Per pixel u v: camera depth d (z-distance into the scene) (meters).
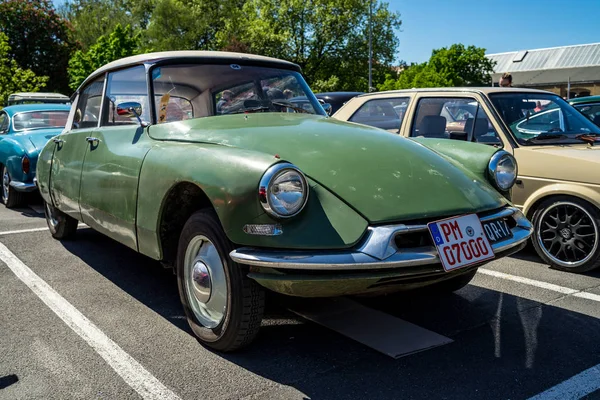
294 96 4.41
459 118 5.50
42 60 40.47
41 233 6.28
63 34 41.50
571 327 3.50
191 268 3.25
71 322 3.60
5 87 19.23
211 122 3.67
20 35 39.81
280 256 2.65
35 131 8.20
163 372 2.91
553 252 4.86
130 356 3.10
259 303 2.90
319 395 2.67
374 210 2.82
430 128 5.67
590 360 3.03
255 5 42.84
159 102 3.90
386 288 2.83
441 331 3.44
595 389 2.71
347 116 6.52
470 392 2.69
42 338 3.35
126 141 3.91
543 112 5.45
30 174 7.50
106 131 4.27
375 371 2.91
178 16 50.88
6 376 2.87
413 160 3.32
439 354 3.11
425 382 2.79
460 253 2.87
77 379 2.83
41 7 41.06
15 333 3.42
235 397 2.65
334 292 2.73
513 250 3.19
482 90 5.49
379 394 2.67
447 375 2.86
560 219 4.79
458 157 3.77
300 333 3.40
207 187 2.89
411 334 3.38
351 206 2.82
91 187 4.25
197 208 3.41
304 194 2.73
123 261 5.08
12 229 6.52
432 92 5.80
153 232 3.41
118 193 3.80
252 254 2.70
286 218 2.70
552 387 2.73
